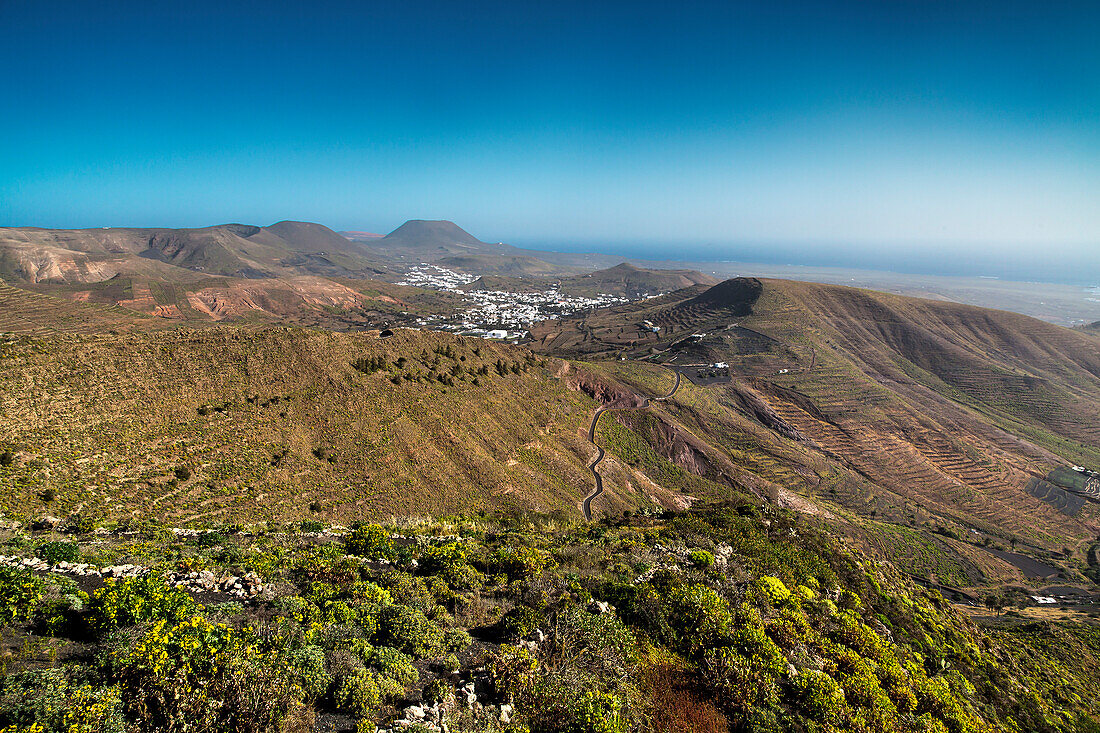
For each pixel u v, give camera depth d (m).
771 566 32.41
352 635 13.75
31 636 11.38
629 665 15.48
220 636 11.81
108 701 9.30
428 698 11.85
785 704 16.14
